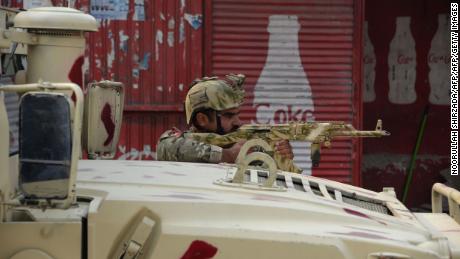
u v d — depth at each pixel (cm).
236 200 380
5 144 354
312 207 391
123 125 1152
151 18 1146
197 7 1154
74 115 338
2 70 411
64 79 455
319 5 1184
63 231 349
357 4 1184
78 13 454
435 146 1529
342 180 1200
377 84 1521
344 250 355
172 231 354
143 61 1148
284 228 368
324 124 664
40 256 347
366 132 668
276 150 657
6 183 355
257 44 1177
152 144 1155
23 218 356
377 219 399
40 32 451
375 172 1530
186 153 602
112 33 1141
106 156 539
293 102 1191
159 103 1152
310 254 352
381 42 1516
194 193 390
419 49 1516
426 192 1534
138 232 358
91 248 353
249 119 1187
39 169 335
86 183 405
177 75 1154
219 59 1170
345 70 1194
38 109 333
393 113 1523
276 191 408
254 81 1181
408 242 375
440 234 389
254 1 1171
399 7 1510
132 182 405
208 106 639
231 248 352
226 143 642
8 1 1015
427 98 1521
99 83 531
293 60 1187
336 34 1188
